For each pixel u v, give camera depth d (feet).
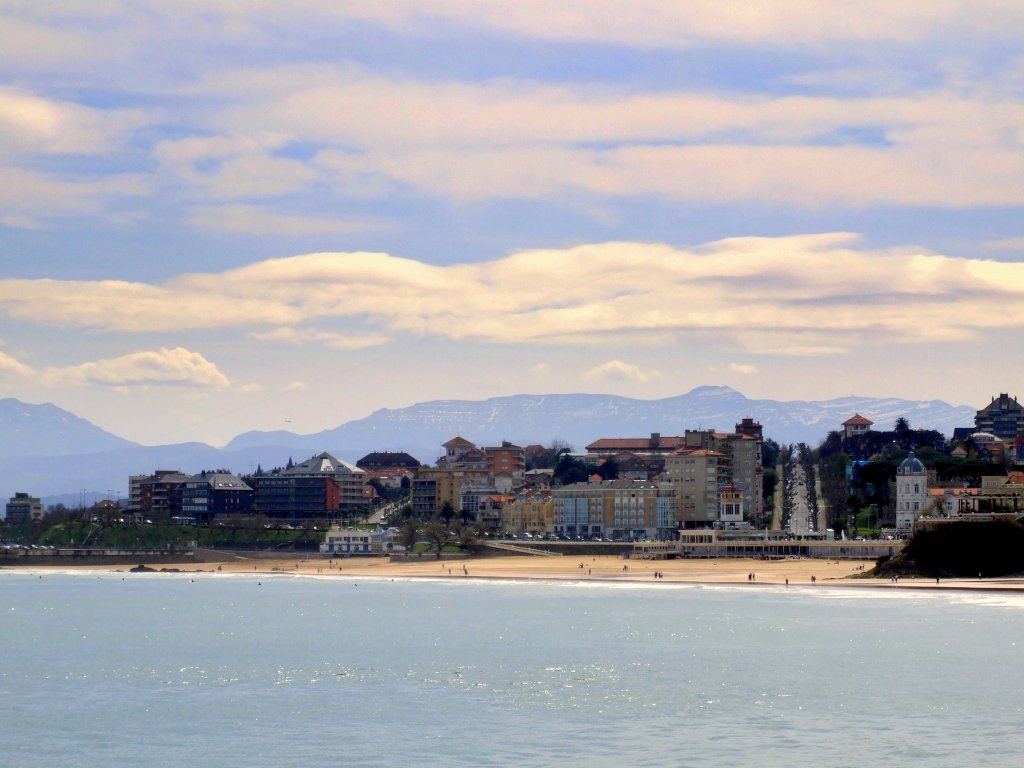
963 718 620.49
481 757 554.05
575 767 536.83
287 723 625.41
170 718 640.17
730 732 597.11
